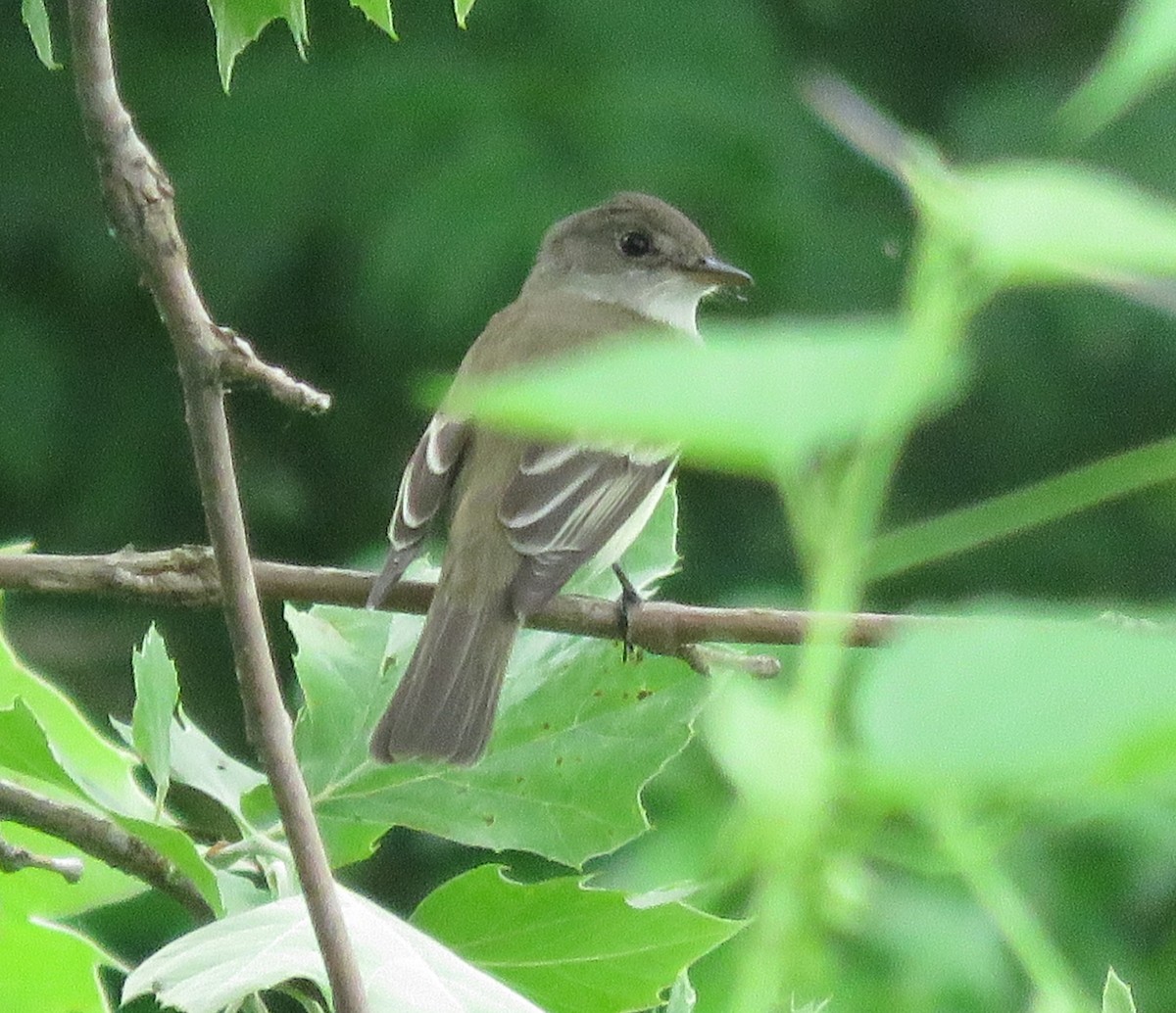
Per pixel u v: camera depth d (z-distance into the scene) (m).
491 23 15.51
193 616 15.15
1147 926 11.02
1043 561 15.32
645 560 5.96
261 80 15.59
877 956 8.44
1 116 15.92
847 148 15.48
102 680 14.71
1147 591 15.48
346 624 5.04
